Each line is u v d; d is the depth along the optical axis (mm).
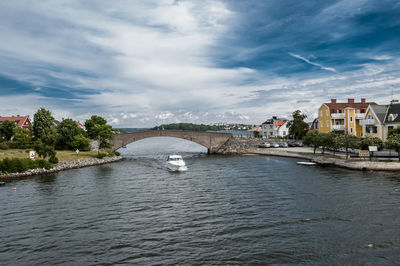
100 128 78125
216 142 95125
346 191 33812
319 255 18281
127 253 19062
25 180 45031
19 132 82250
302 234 21562
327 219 24578
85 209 28656
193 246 19906
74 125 90438
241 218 25297
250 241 20516
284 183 39469
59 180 44812
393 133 50688
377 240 20250
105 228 23453
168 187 38688
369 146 51281
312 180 41094
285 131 120688
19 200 32281
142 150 115188
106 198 32906
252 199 31422
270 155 79938
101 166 63125
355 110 78562
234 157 78188
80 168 59625
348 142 53844
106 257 18578
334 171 48594
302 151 74188
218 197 32656
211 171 52531
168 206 29359
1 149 73625
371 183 37656
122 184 41156
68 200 32125
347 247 19297
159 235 21875
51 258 18547
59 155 69250
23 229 23422
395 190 33531
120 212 27578
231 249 19344
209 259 18047
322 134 66000
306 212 26547
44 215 26891
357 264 17141
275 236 21281
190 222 24547
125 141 89000
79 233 22484
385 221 23766
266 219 24922
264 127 127500
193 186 39031
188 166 60719
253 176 45688
